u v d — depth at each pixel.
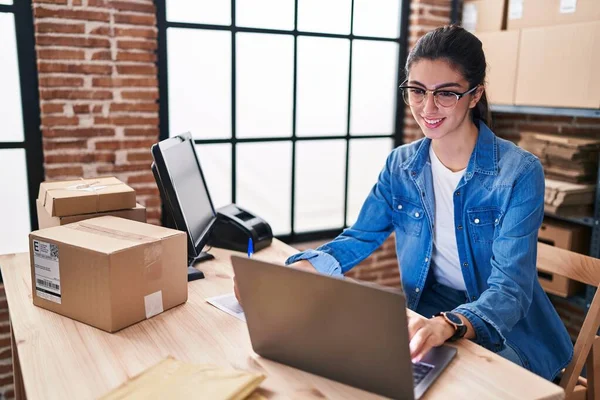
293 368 1.15
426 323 1.24
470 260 1.61
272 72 3.10
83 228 1.50
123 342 1.27
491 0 3.09
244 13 2.94
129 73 2.57
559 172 2.88
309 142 3.30
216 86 2.94
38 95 2.49
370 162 3.57
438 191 1.65
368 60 3.41
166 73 2.76
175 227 1.78
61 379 1.10
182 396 1.00
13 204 2.56
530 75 2.84
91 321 1.34
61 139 2.49
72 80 2.46
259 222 2.09
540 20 2.83
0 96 2.46
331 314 1.04
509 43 2.94
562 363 1.60
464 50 1.41
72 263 1.34
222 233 2.03
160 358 1.19
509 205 1.47
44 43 2.39
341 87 3.35
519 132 3.47
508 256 1.42
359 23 3.32
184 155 1.85
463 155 1.58
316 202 3.42
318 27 3.19
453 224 1.63
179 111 2.86
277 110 3.16
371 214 1.77
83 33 2.45
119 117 2.58
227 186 3.09
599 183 2.66
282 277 1.06
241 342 1.27
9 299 1.51
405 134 3.60
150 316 1.41
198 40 2.83
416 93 1.48
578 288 2.87
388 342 0.99
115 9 2.50
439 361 1.16
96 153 2.56
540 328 1.61
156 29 2.62
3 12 2.38
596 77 2.53
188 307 1.48
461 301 1.69
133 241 1.38
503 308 1.32
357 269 3.44
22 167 2.54
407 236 1.72
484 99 1.59
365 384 1.06
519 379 1.12
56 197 1.62
